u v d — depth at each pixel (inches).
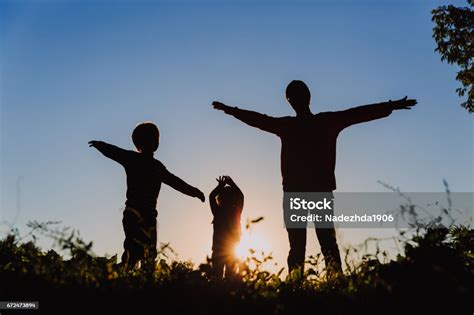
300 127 348.2
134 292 201.8
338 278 228.7
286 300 206.2
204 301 192.7
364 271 215.8
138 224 340.5
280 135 353.7
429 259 204.4
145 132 375.6
